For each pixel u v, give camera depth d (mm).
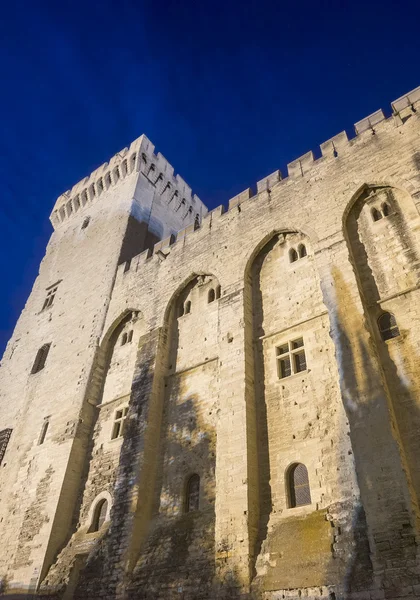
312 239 21516
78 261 37781
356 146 23359
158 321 25797
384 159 21609
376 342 17062
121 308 29359
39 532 22281
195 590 15578
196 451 19812
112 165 43844
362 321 17047
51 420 27234
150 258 30750
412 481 13719
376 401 15047
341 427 16078
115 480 22016
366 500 13508
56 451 25094
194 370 22688
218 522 16344
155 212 40531
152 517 19344
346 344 16891
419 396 15141
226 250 25578
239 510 16094
